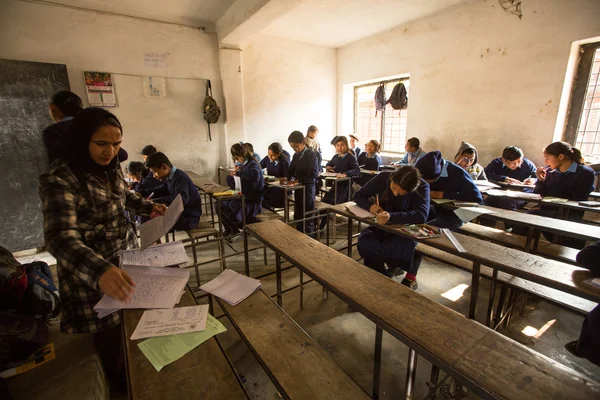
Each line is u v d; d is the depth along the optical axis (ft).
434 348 2.95
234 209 10.89
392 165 15.99
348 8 13.51
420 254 7.40
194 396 2.54
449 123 14.74
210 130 15.74
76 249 2.91
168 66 14.12
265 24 12.41
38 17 11.23
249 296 4.56
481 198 8.41
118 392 4.98
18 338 4.59
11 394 4.36
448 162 8.61
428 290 8.08
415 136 16.30
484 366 2.71
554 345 6.03
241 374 5.39
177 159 15.14
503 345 2.98
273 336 3.82
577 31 10.54
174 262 4.25
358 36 17.52
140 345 3.01
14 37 10.94
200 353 2.95
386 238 7.02
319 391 3.11
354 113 20.90
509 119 12.65
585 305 5.20
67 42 11.85
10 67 10.41
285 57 17.78
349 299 3.87
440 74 14.71
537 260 4.84
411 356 4.00
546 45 11.28
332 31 16.52
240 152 11.06
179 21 14.01
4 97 10.36
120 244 3.99
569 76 11.16
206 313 3.45
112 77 12.92
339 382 3.21
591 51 10.84
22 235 10.93
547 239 9.09
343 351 5.94
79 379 4.65
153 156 8.39
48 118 11.13
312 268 4.72
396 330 3.23
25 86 10.69
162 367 2.79
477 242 5.61
